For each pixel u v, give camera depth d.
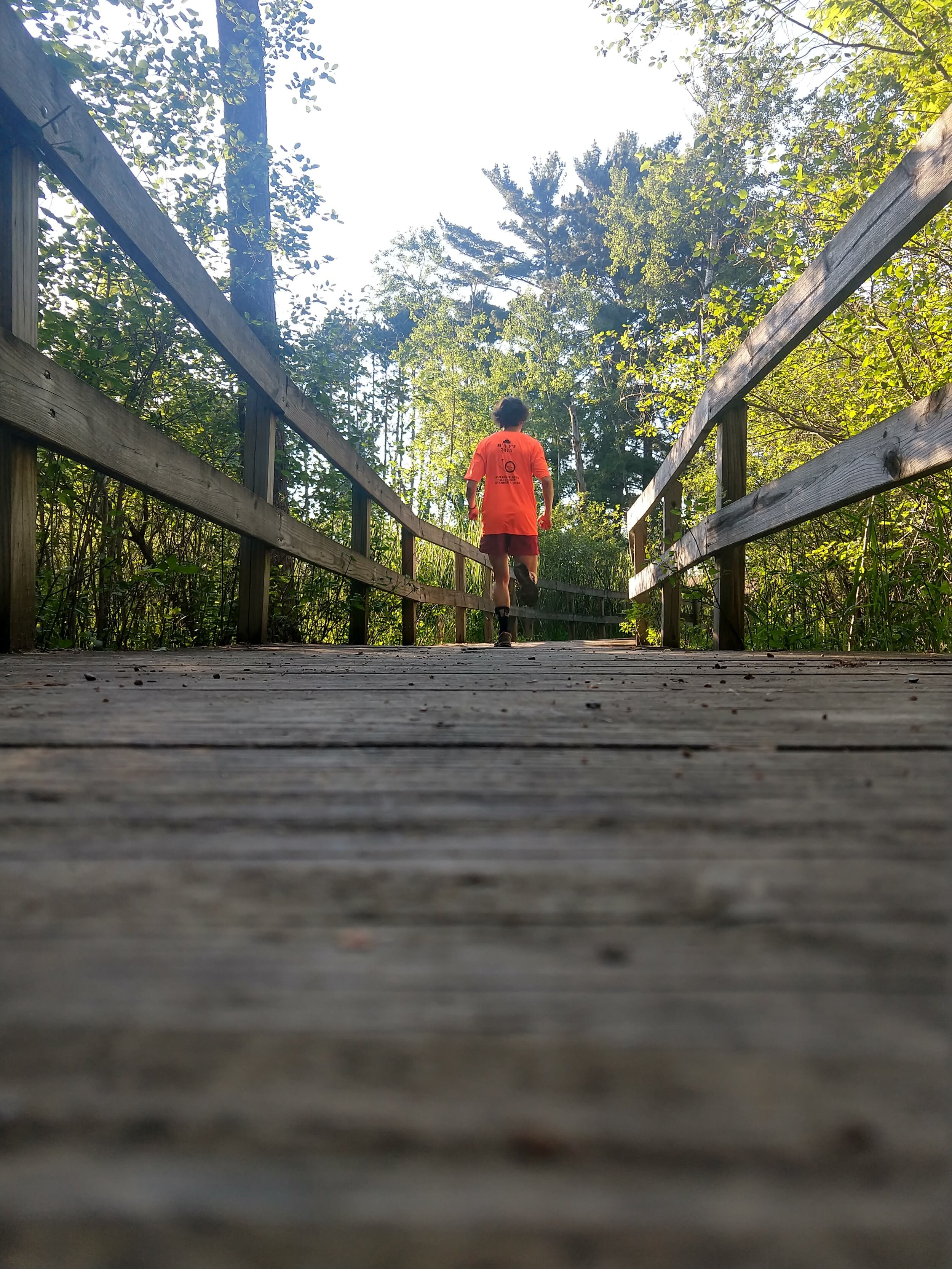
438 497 19.38
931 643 4.85
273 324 6.41
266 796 0.99
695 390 7.79
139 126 4.89
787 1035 0.44
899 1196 0.32
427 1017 0.46
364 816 0.90
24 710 1.74
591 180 43.97
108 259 4.56
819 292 3.58
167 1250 0.31
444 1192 0.33
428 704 1.87
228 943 0.57
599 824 0.87
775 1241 0.31
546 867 0.73
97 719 1.61
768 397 6.99
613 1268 0.29
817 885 0.68
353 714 1.70
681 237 24.36
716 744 1.34
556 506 23.94
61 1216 0.32
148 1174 0.34
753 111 6.95
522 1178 0.34
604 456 37.78
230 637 6.20
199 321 3.91
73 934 0.58
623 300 34.97
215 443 6.03
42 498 4.14
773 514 4.31
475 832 0.84
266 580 5.30
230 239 6.09
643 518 8.28
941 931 0.58
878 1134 0.36
